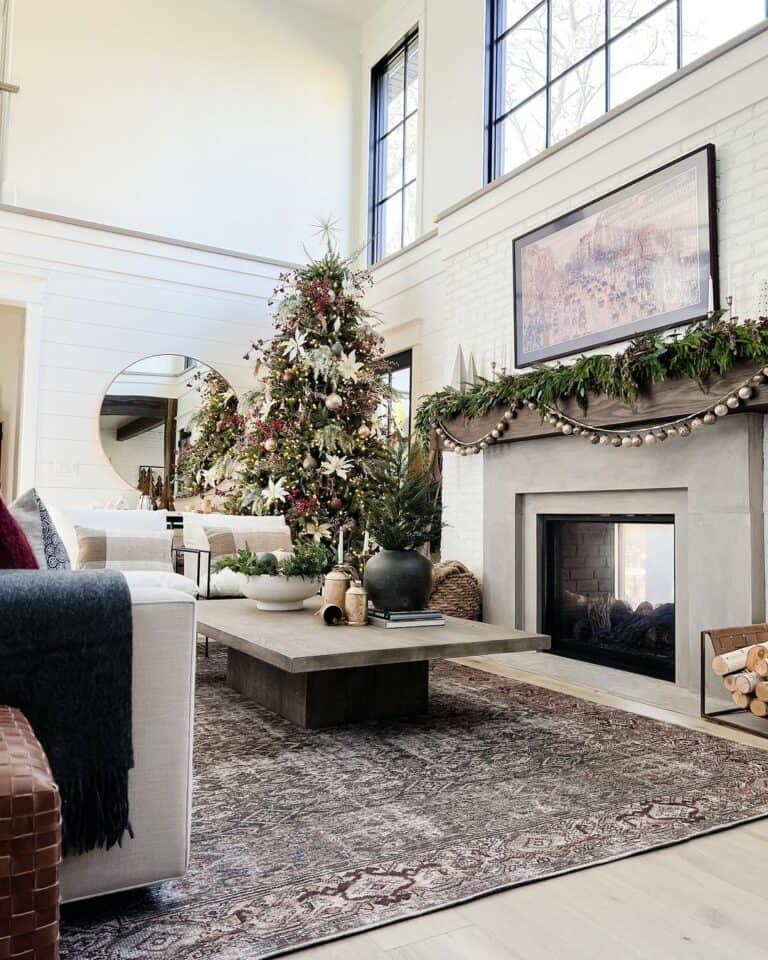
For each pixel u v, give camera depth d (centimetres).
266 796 196
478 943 130
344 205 715
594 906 143
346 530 524
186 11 650
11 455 641
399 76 685
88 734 127
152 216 625
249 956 123
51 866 95
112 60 616
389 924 135
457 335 509
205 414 622
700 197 339
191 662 142
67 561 218
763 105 321
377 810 187
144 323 601
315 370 544
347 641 245
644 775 216
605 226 388
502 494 453
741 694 268
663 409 332
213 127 656
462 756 232
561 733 259
